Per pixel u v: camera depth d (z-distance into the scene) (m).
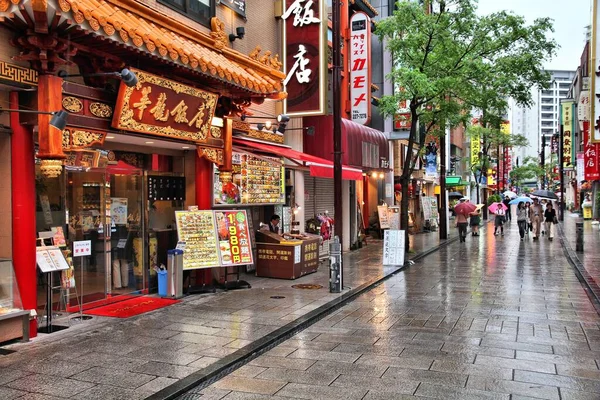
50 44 6.60
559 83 169.38
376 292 11.50
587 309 9.54
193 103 9.52
